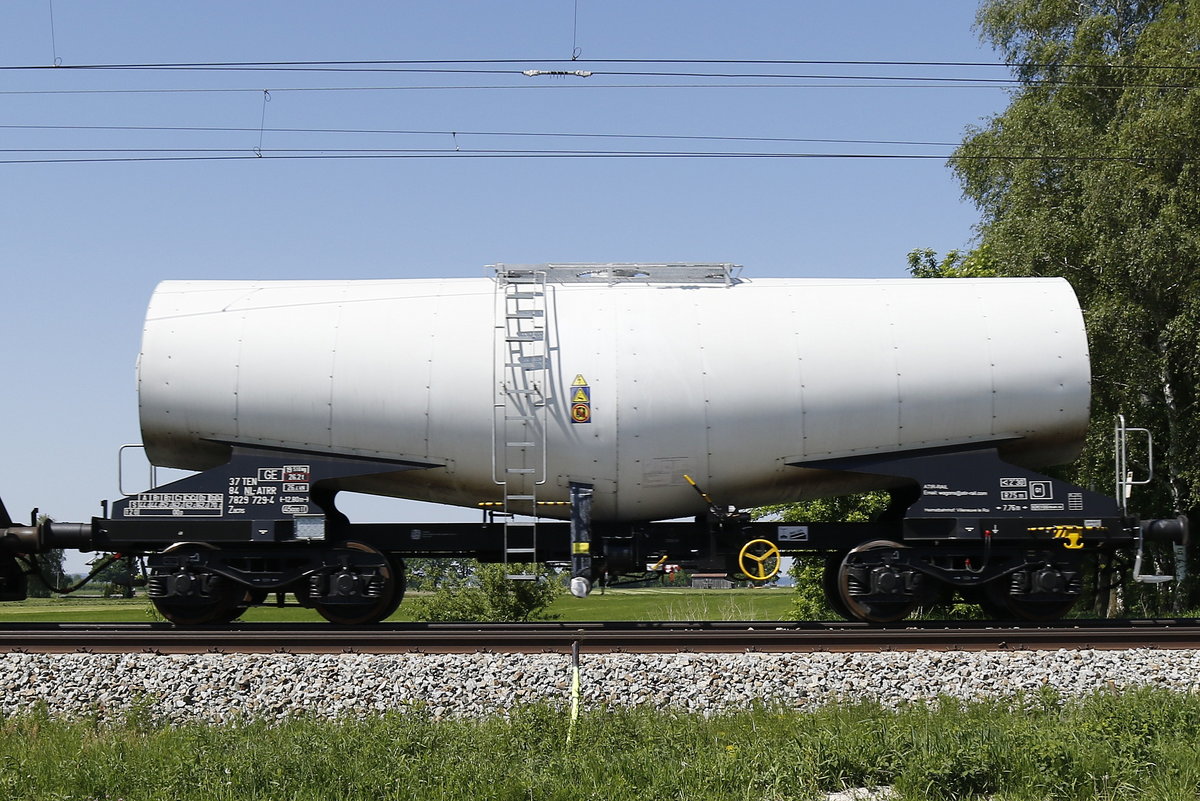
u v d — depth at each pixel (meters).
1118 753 7.93
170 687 10.83
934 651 11.49
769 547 13.70
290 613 29.06
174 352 13.09
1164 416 23.17
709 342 13.08
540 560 13.62
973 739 8.04
